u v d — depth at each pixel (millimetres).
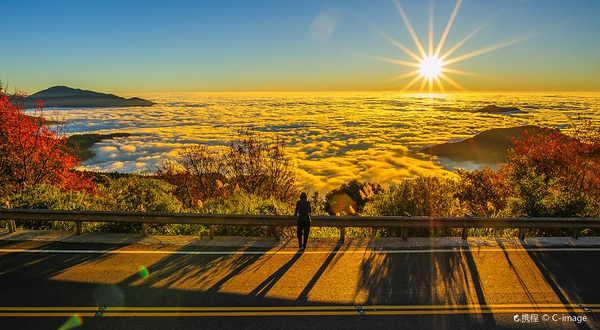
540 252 8828
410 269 7723
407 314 5988
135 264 7793
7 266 7574
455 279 7273
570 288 7004
